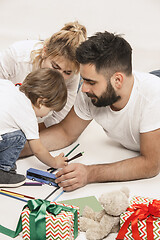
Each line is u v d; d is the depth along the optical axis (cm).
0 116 168
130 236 135
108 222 137
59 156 187
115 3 443
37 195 166
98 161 198
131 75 174
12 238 140
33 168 183
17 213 153
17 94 174
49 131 208
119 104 181
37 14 430
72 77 211
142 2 444
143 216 133
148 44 378
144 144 176
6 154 172
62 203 149
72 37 193
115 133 196
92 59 161
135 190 170
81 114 200
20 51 216
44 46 203
